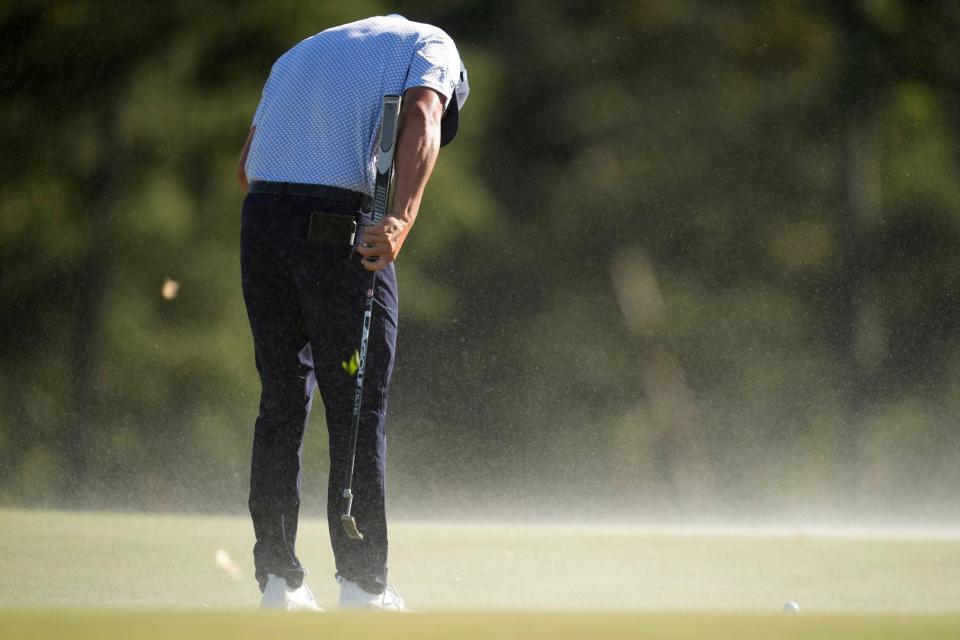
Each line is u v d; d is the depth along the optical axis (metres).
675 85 61.53
